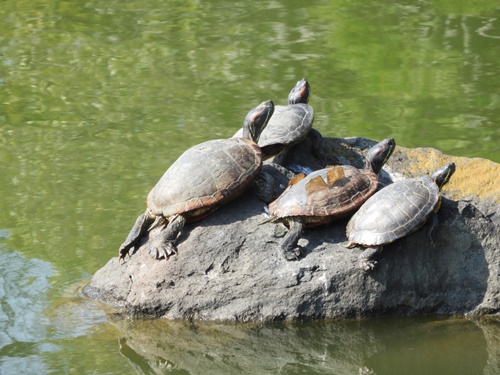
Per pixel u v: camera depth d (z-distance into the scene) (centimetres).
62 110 1975
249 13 2631
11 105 2008
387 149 1155
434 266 1084
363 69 2156
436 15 2577
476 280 1088
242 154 1125
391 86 2048
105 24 2570
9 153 1738
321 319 1063
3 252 1338
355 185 1087
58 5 2758
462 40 2352
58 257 1319
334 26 2495
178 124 1856
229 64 2223
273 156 1248
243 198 1152
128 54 2327
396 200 1050
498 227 1104
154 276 1098
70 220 1442
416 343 1042
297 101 1354
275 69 2172
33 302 1171
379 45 2323
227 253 1089
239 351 1036
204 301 1080
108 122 1891
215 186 1093
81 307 1145
